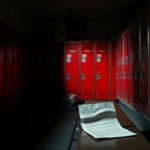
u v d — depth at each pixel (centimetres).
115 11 668
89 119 115
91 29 778
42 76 692
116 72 676
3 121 420
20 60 565
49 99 690
